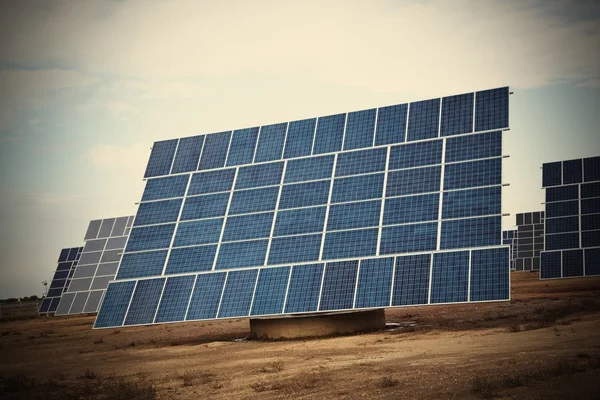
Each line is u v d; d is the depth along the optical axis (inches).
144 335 2404.0
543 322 1571.1
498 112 1770.4
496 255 1541.6
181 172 2110.0
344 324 1759.4
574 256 2709.2
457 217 1640.0
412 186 1745.8
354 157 1883.6
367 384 1058.1
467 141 1763.0
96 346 2127.2
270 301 1675.7
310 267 1702.8
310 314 1768.0
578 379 916.6
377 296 1581.0
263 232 1838.1
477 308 2251.5
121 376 1441.9
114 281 1916.8
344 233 1734.7
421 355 1286.9
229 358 1535.4
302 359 1401.3
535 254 4215.1
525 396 868.6
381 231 1695.4
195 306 1753.2
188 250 1903.3
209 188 2025.1
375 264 1641.2
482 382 946.1
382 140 1879.9
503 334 1465.3
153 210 2054.6
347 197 1803.6
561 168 2938.0
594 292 2488.9
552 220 2829.7
